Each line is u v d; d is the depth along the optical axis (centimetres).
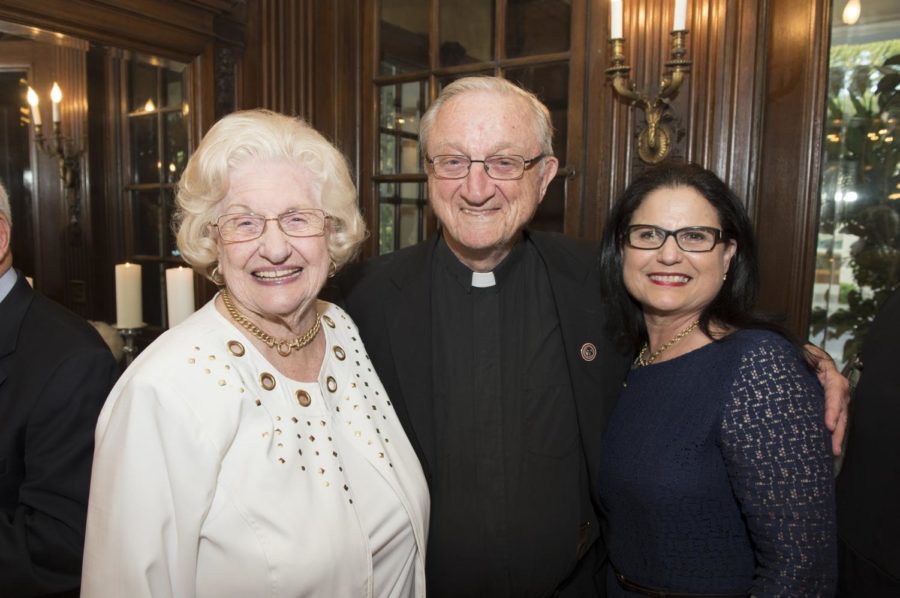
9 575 110
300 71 276
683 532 120
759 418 112
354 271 160
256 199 103
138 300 214
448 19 255
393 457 121
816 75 201
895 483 114
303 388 111
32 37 194
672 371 128
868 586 116
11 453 116
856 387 128
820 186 208
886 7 198
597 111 228
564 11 233
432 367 147
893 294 131
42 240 199
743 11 203
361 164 279
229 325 107
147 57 225
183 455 93
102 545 93
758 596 111
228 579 96
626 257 136
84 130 209
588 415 144
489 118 135
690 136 209
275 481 99
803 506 108
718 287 129
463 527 141
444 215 142
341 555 101
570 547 145
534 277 157
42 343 121
